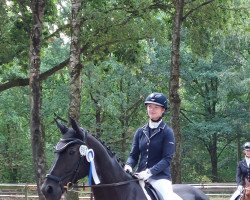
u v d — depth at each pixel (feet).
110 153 21.65
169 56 106.42
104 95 103.60
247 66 102.78
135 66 75.56
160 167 21.84
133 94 110.83
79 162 19.65
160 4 64.54
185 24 66.90
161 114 22.58
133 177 22.02
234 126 119.14
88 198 72.08
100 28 59.62
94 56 68.39
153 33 62.59
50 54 99.45
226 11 65.72
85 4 56.54
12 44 66.64
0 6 62.18
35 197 77.25
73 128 20.15
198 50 67.92
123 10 61.36
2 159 118.93
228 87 105.91
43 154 52.70
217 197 84.23
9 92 106.52
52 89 111.34
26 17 64.75
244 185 43.27
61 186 19.24
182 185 26.94
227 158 138.21
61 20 70.54
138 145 22.99
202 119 131.75
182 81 119.96
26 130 118.11
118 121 117.60
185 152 128.36
